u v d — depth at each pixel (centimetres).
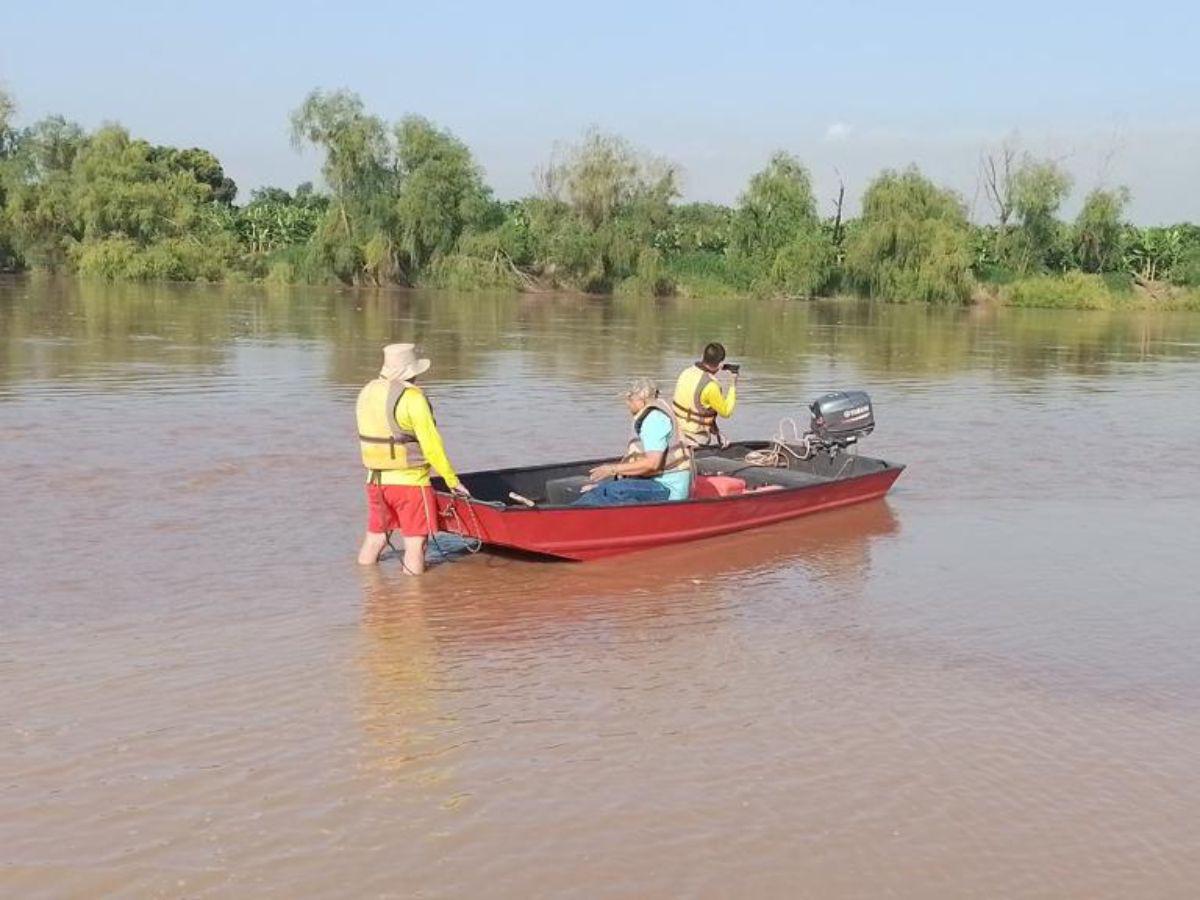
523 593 888
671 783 584
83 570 904
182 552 962
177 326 3362
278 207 8575
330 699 673
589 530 963
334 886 484
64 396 1809
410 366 903
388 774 583
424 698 679
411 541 916
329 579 903
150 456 1344
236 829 525
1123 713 685
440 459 905
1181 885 505
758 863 512
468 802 557
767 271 6988
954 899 490
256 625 793
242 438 1473
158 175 7012
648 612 852
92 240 6656
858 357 3030
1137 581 960
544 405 1881
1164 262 7844
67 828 521
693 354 2980
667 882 496
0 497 1127
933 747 633
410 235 6550
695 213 8594
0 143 7031
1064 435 1712
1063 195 7444
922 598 902
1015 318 5416
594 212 7031
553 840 526
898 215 6650
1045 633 826
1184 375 2680
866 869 511
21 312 3756
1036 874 511
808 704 688
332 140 6619
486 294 6444
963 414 1923
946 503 1240
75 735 613
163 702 659
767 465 1258
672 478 1027
